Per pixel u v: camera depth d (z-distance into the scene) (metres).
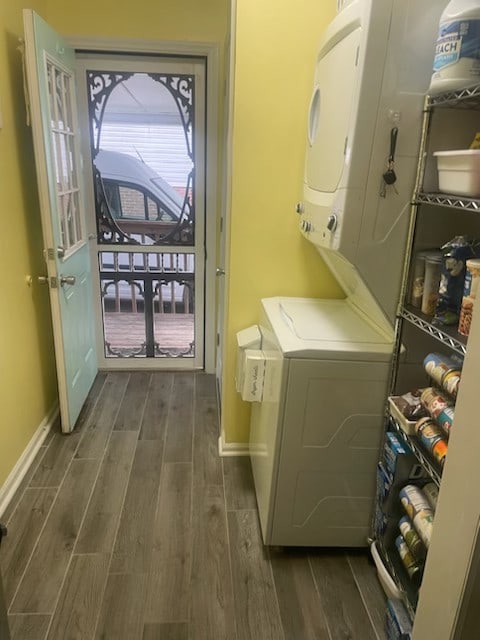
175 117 2.85
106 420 2.67
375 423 1.63
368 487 1.71
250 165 2.00
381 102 1.33
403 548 1.48
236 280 2.15
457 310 1.30
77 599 1.57
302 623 1.53
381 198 1.42
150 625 1.50
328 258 1.85
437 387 1.49
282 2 1.83
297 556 1.79
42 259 2.47
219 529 1.90
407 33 1.28
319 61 1.69
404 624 1.35
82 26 2.63
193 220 3.04
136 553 1.77
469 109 1.34
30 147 2.29
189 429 2.61
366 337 1.66
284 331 1.69
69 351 2.46
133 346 3.32
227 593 1.62
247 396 1.85
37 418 2.41
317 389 1.58
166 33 2.67
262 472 1.87
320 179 1.64
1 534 0.93
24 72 2.08
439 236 1.47
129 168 2.92
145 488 2.12
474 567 0.90
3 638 0.93
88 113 2.80
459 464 0.92
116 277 3.14
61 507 1.98
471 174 1.14
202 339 3.29
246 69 1.89
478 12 1.10
